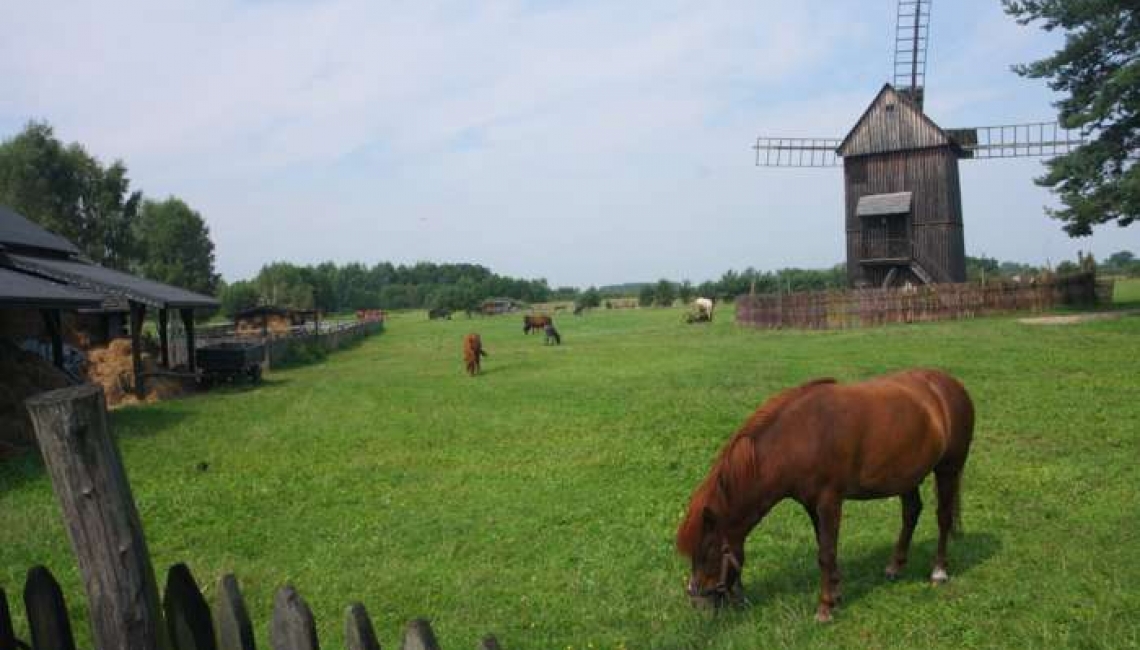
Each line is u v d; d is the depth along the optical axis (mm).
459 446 12664
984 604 5637
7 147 61688
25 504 10055
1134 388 13383
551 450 11930
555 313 87875
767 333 32844
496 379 22000
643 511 8617
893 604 5820
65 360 23328
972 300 31203
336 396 20219
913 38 44719
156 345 30406
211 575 7320
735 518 5629
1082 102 29609
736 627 5574
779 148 46906
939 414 6203
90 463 3004
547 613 6105
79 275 20859
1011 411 12320
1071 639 5012
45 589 3406
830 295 32344
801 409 5734
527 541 7852
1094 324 24266
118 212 66875
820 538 5785
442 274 177500
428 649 2689
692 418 13555
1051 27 30297
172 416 17547
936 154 37938
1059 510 7703
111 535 3045
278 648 3088
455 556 7574
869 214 38250
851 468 5750
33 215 61281
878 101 39188
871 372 17734
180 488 10609
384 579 6988
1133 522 7141
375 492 10055
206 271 91125
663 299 91938
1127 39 27984
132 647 3070
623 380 19688
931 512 8078
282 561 7688
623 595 6371
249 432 14992
